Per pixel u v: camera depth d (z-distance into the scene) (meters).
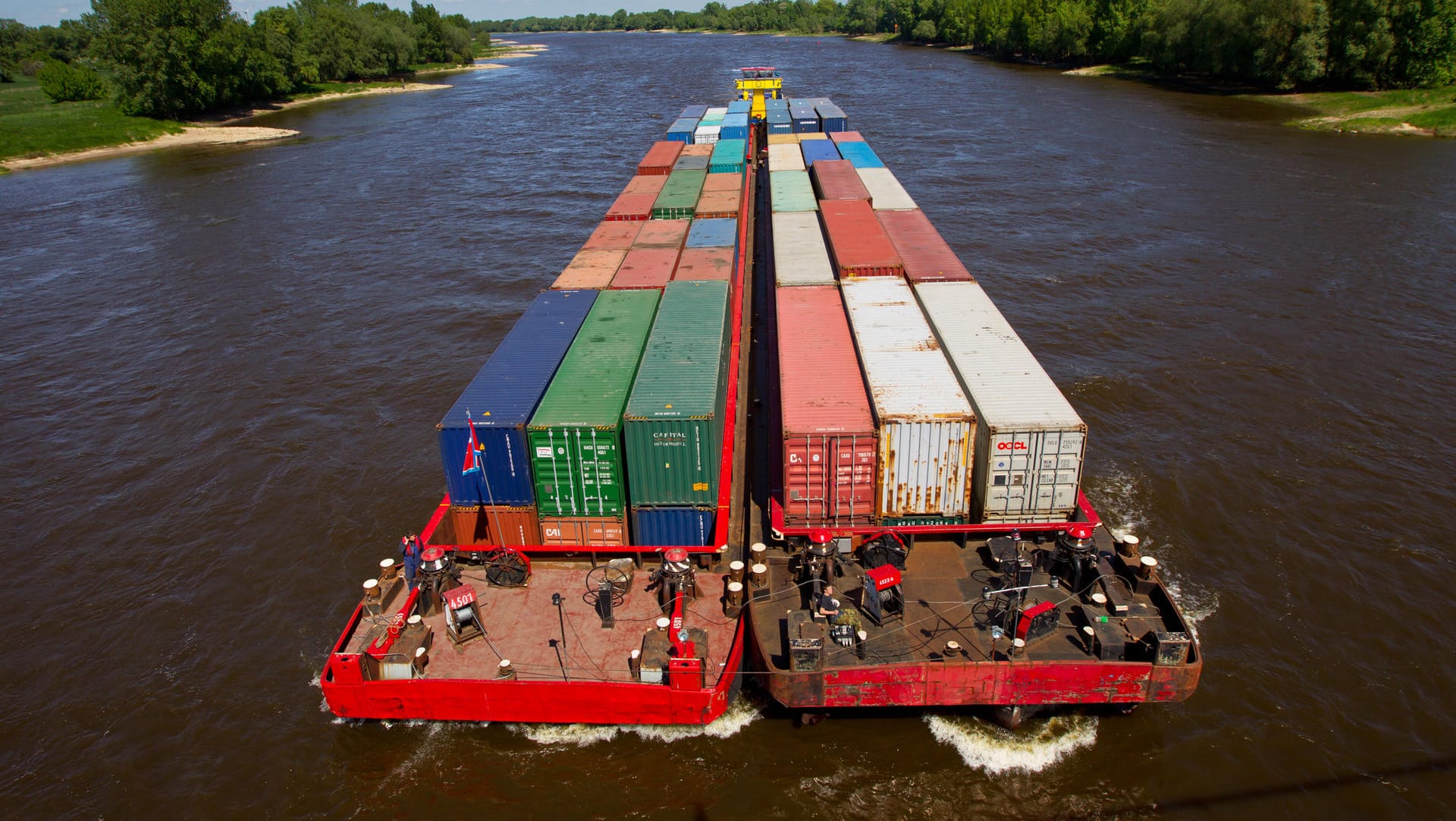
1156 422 39.56
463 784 22.23
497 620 23.94
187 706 25.34
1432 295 53.19
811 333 31.72
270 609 29.52
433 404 44.28
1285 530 31.58
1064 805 21.17
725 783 21.95
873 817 21.00
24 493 37.25
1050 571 24.25
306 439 41.12
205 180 103.12
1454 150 92.94
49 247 75.44
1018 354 28.80
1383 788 21.50
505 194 89.94
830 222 43.72
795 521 26.30
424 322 55.22
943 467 25.30
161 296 62.38
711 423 24.41
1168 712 23.75
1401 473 34.84
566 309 34.19
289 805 21.98
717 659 22.53
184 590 30.66
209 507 35.78
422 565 23.77
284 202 90.38
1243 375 43.75
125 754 23.73
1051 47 184.12
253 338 53.78
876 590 22.36
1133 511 32.91
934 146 105.81
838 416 25.78
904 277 36.66
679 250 41.84
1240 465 35.75
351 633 23.48
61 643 28.16
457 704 21.80
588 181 95.00
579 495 25.78
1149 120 118.69
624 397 26.69
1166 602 22.42
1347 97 120.25
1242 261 60.62
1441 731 23.11
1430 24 114.12
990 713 23.38
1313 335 48.06
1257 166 89.12
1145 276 58.47
